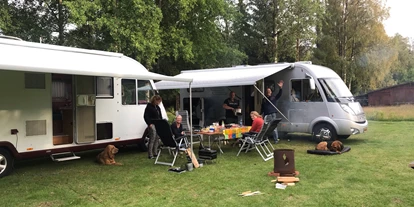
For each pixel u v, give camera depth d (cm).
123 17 1287
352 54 2639
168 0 1523
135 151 857
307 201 437
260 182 533
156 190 505
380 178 543
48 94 647
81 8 1212
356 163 658
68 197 476
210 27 1728
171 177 580
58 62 583
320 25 2333
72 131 697
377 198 443
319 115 909
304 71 938
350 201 433
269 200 444
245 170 620
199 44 1727
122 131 781
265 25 2283
